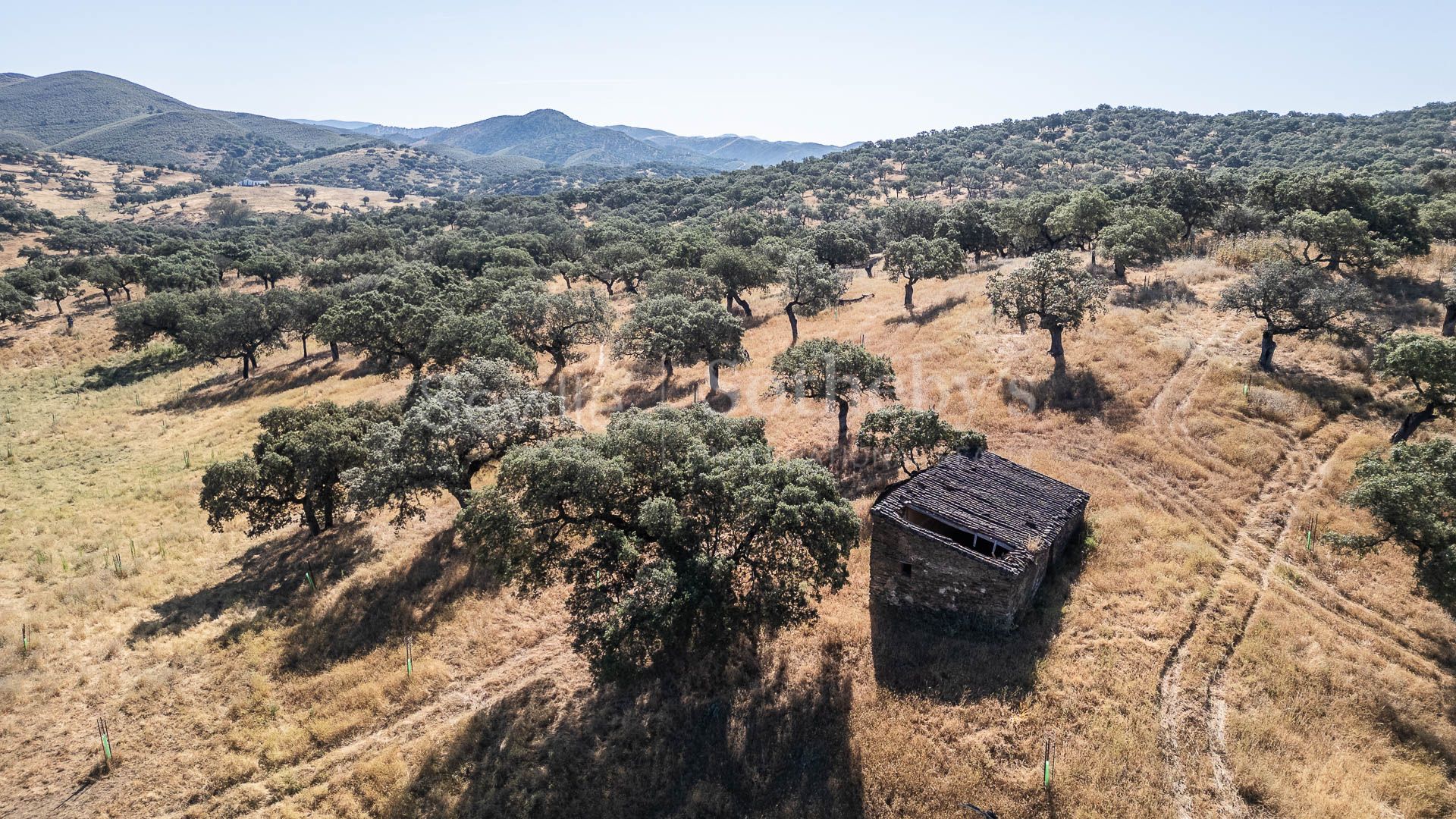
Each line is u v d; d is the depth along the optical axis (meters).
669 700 22.44
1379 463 23.16
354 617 28.27
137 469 48.41
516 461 22.80
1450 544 20.62
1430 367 28.61
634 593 21.48
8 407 65.06
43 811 19.81
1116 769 18.20
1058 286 41.19
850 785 19.03
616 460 23.72
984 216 83.69
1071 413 37.59
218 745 21.91
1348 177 55.97
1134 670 21.34
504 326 53.69
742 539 23.94
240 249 130.75
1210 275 53.50
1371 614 23.41
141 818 19.58
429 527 35.28
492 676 24.41
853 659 23.20
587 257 109.25
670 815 19.17
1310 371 38.34
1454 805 16.94
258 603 30.02
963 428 37.00
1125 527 28.34
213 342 69.25
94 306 100.56
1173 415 36.34
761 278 71.31
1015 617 23.75
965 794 18.19
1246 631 22.83
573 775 20.36
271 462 32.91
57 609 29.64
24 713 23.25
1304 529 27.80
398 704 23.27
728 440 27.72
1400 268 50.53
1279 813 16.97
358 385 61.44
